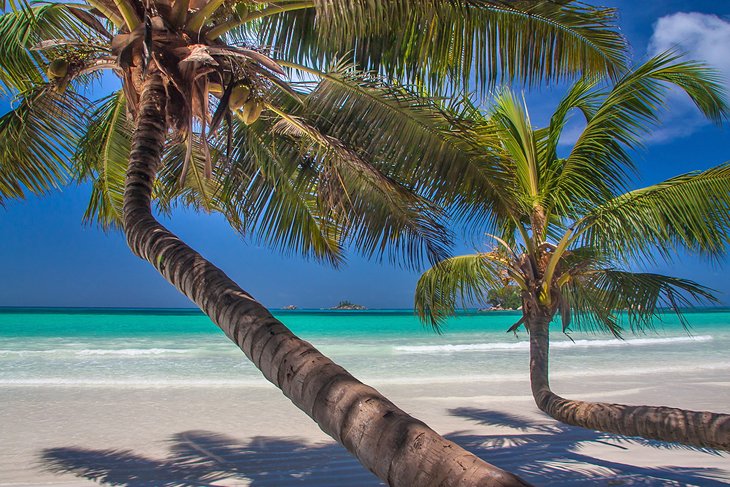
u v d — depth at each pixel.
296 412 8.46
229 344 22.20
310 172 6.09
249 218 6.54
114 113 6.11
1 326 33.47
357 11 3.96
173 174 6.93
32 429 7.08
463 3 4.24
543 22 4.54
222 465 5.60
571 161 5.58
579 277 6.05
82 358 16.06
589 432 7.23
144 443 6.48
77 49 4.18
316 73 4.73
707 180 4.71
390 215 5.74
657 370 14.25
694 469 5.39
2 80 5.18
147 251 2.76
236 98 3.89
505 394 10.40
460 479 1.12
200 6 3.96
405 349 21.33
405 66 4.70
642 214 5.00
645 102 5.16
